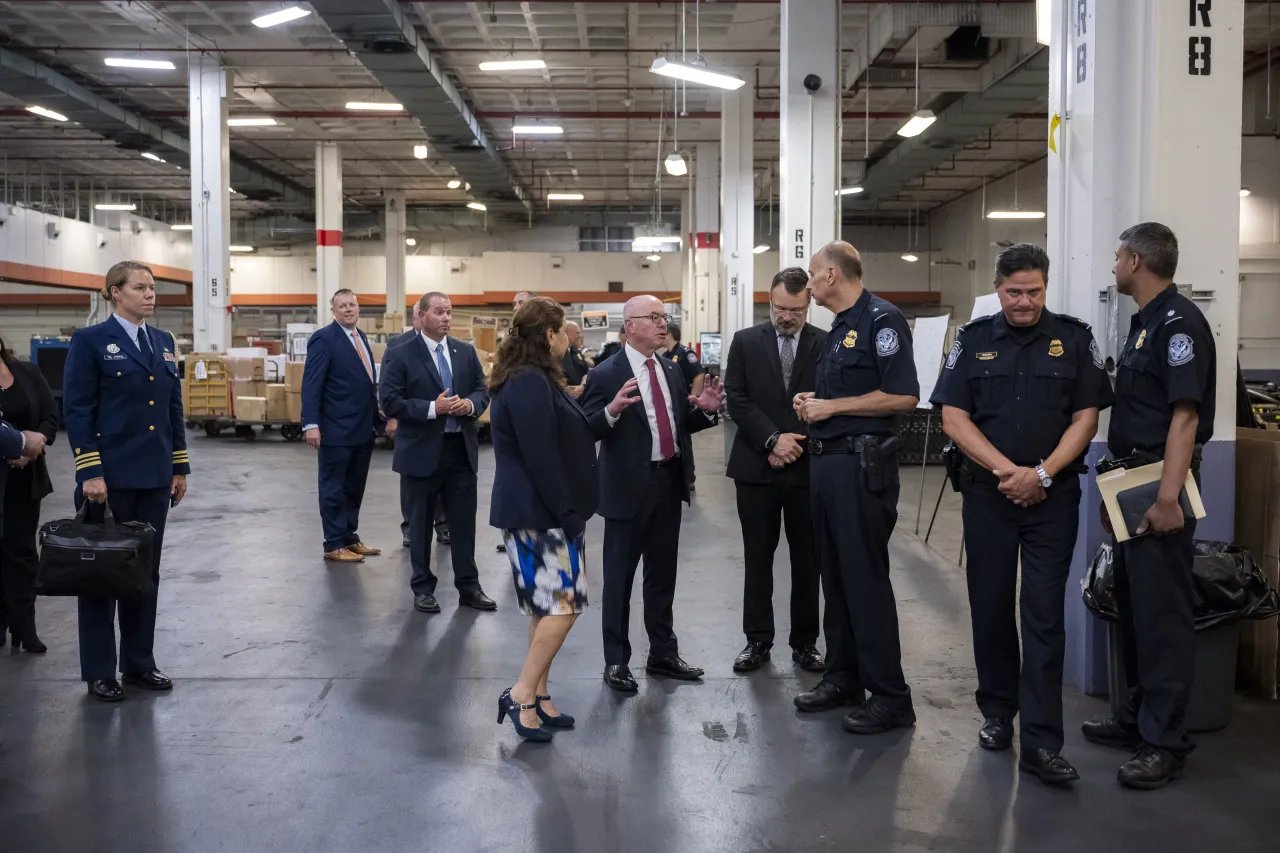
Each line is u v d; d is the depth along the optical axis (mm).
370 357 6523
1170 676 2998
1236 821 2764
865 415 3404
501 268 32562
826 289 3516
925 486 10086
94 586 3566
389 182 28922
